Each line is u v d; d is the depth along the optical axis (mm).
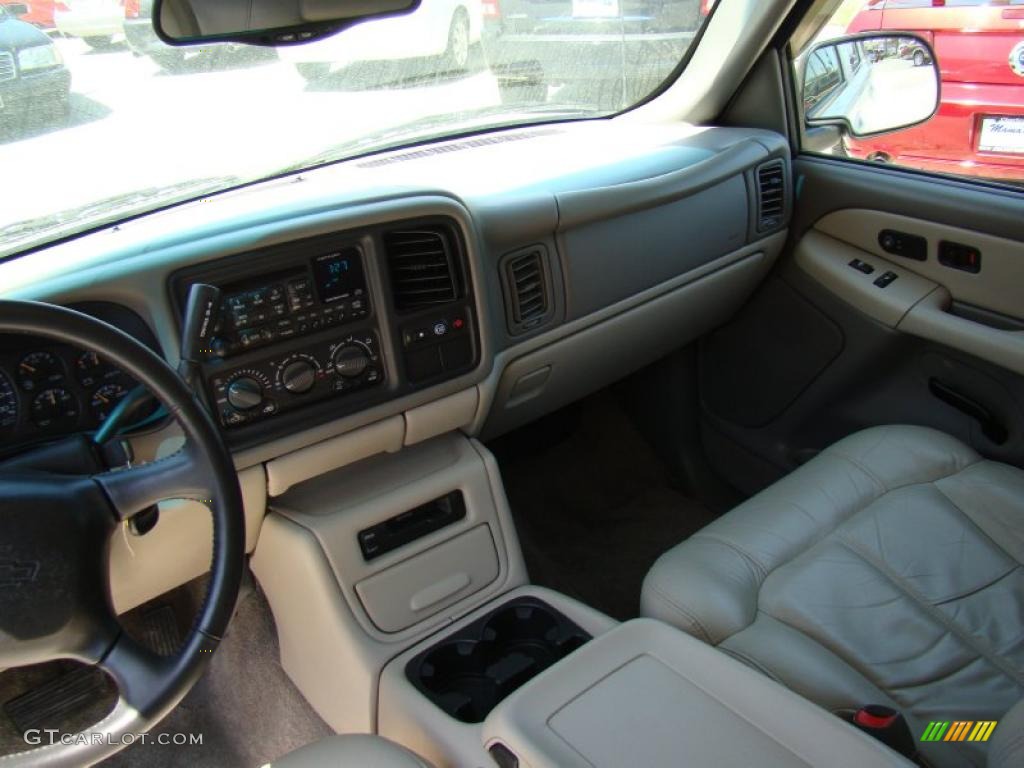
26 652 880
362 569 1402
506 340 1560
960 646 1226
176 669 918
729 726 969
